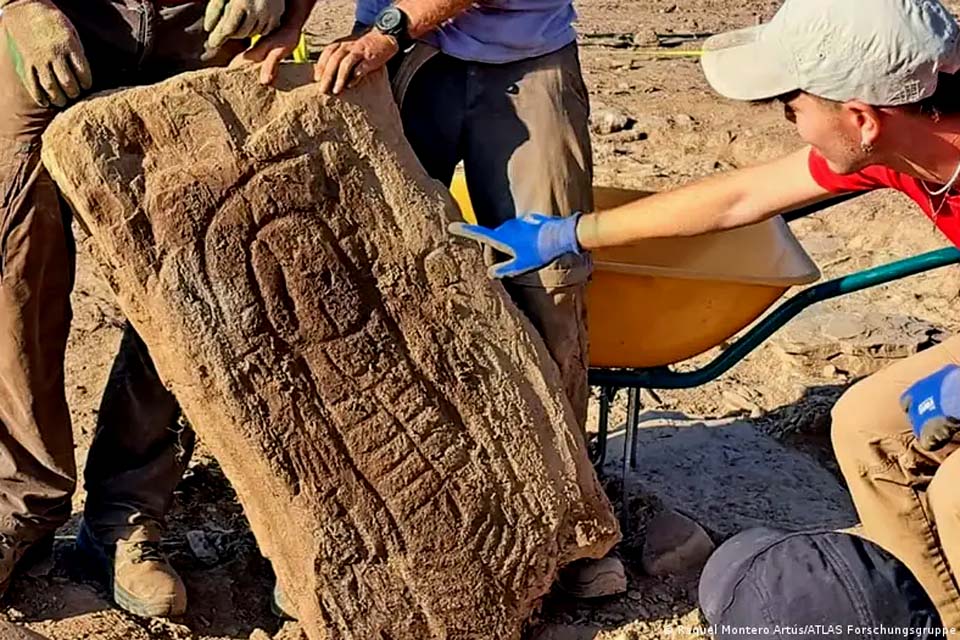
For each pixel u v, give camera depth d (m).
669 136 8.42
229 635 3.95
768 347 5.91
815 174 3.42
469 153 3.86
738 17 12.23
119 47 3.54
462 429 3.64
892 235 7.01
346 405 3.53
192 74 3.44
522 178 3.78
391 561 3.57
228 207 3.42
